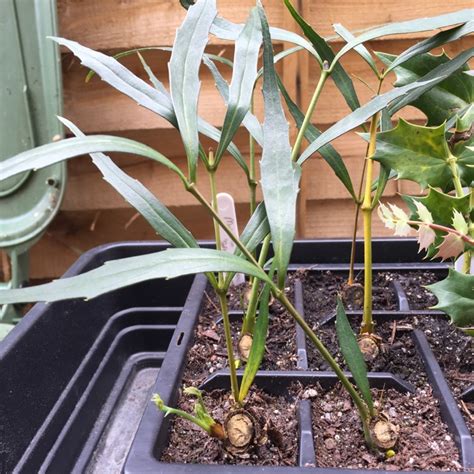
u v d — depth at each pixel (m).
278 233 0.17
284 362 0.27
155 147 0.50
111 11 0.46
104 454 0.28
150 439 0.20
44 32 0.41
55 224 0.53
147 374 0.35
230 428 0.20
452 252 0.21
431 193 0.22
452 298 0.20
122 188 0.19
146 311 0.37
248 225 0.21
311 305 0.32
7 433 0.24
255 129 0.24
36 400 0.27
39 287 0.12
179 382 0.24
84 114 0.49
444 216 0.22
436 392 0.23
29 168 0.14
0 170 0.14
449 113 0.27
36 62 0.42
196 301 0.31
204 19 0.18
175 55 0.17
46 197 0.44
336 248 0.38
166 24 0.46
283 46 0.46
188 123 0.17
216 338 0.28
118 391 0.33
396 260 0.37
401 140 0.23
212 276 0.19
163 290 0.38
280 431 0.22
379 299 0.32
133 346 0.37
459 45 0.47
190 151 0.16
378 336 0.27
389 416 0.22
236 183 0.51
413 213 0.23
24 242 0.45
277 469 0.18
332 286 0.35
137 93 0.18
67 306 0.31
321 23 0.46
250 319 0.27
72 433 0.28
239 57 0.19
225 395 0.24
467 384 0.24
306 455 0.20
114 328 0.36
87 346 0.33
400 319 0.29
